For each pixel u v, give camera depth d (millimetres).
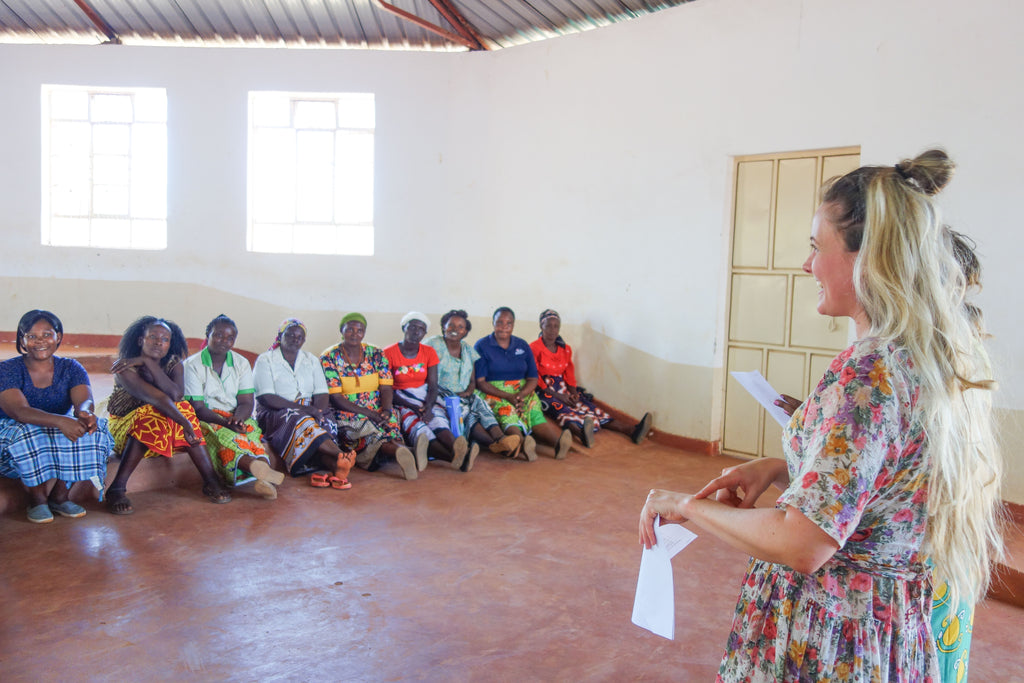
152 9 7676
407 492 4789
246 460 4449
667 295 6203
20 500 4117
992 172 4402
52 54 7922
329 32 7789
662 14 6078
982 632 3232
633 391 6500
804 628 1246
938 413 1160
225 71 7922
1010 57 4305
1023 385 4285
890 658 1219
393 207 7922
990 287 4422
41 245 8117
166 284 8148
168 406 4223
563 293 7008
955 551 1236
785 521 1146
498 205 7461
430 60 7688
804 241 5449
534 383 6027
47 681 2545
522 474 5305
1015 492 4312
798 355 5562
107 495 4223
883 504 1207
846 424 1147
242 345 8180
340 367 5312
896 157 4824
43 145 8047
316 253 8086
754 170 5695
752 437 5852
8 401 3865
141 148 8211
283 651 2805
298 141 8164
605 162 6578
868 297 1215
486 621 3100
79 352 7754
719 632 3064
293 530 4039
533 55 7070
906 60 4746
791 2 5297
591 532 4168
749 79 5570
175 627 2949
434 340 5848
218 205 8070
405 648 2861
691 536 1524
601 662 2805
